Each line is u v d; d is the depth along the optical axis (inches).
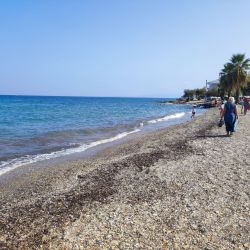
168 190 394.9
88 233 287.9
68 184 474.6
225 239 272.1
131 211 334.0
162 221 307.4
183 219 310.5
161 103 6033.5
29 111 2689.5
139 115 2395.4
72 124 1558.8
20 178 540.4
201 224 299.1
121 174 495.5
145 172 487.8
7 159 695.7
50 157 724.7
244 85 3036.4
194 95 5797.2
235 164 507.8
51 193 432.5
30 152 784.3
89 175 511.5
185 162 531.8
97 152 784.3
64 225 309.3
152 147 747.4
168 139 858.8
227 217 312.8
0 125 1432.1
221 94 3624.5
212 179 430.9
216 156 567.2
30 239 286.8
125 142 934.4
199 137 818.8
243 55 2957.7
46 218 334.0
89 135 1139.9
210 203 347.9
